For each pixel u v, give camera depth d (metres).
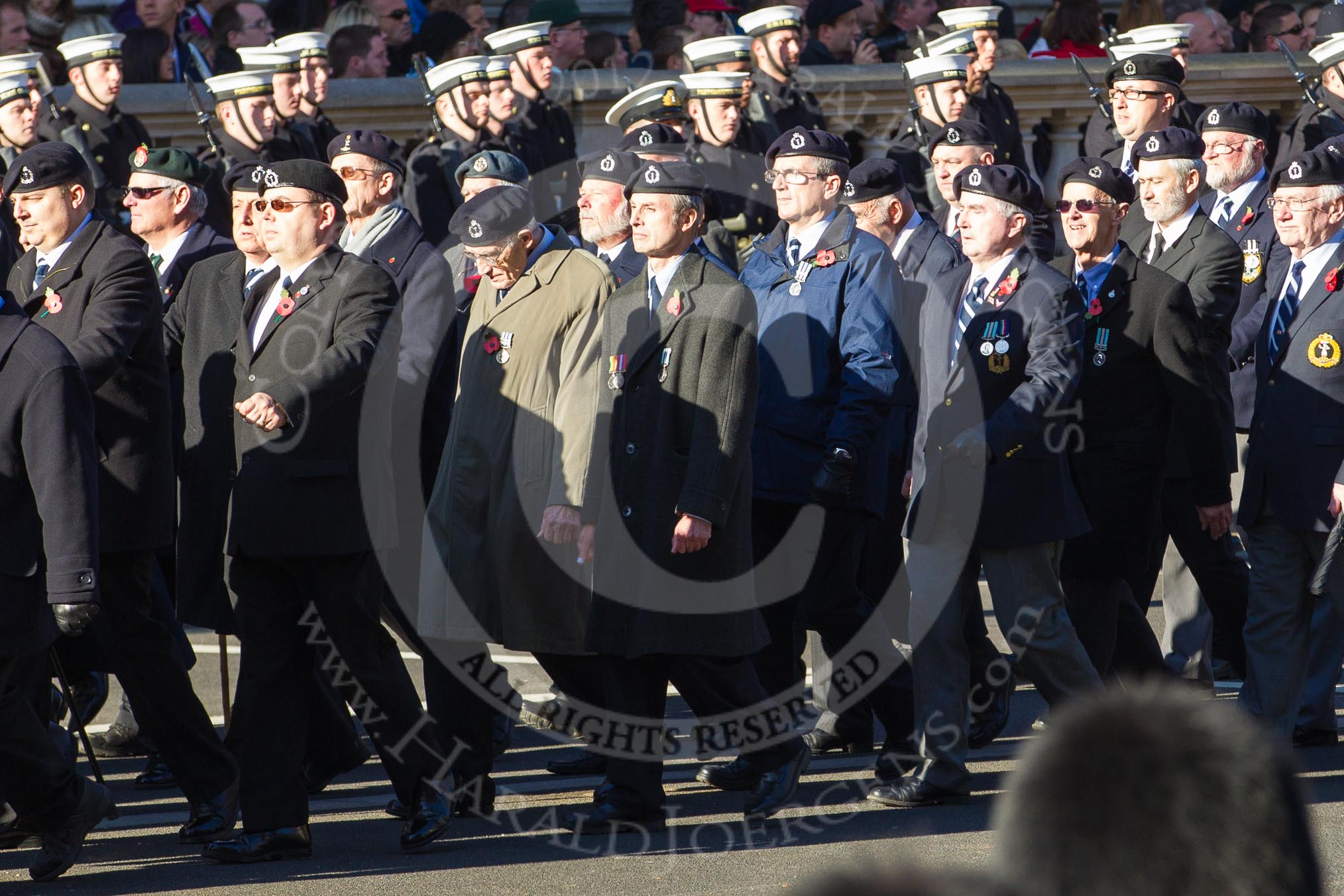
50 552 15.22
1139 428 19.73
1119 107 29.77
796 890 3.68
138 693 17.53
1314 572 19.56
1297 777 4.09
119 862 16.69
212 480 17.95
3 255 23.09
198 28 34.19
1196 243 22.41
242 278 17.95
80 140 27.48
